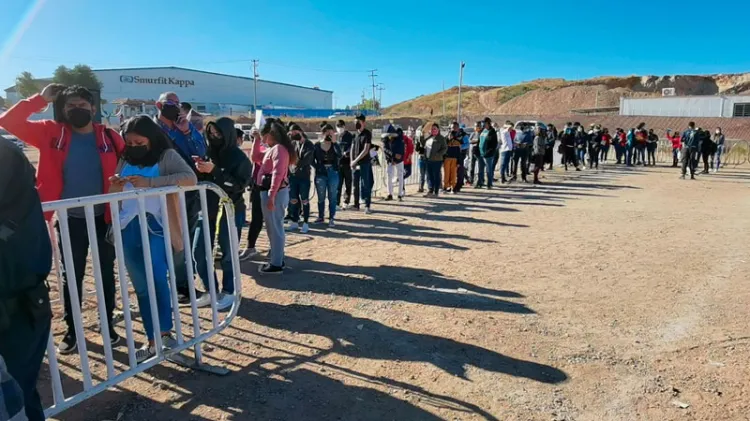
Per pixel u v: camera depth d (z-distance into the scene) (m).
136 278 3.36
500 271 5.77
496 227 8.35
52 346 2.51
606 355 3.67
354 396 3.10
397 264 6.04
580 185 14.34
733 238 7.44
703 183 14.95
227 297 4.67
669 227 8.30
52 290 5.00
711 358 3.62
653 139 21.34
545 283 5.33
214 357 3.60
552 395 3.13
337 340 3.90
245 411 2.93
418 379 3.32
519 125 15.51
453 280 5.42
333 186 8.38
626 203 10.98
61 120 3.47
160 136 3.39
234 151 4.90
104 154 3.56
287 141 5.31
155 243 3.37
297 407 2.98
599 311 4.53
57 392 2.56
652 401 3.06
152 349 3.45
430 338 3.95
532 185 14.29
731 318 4.35
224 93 104.81
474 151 13.99
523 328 4.15
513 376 3.36
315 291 5.03
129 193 2.90
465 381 3.29
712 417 2.88
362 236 7.62
